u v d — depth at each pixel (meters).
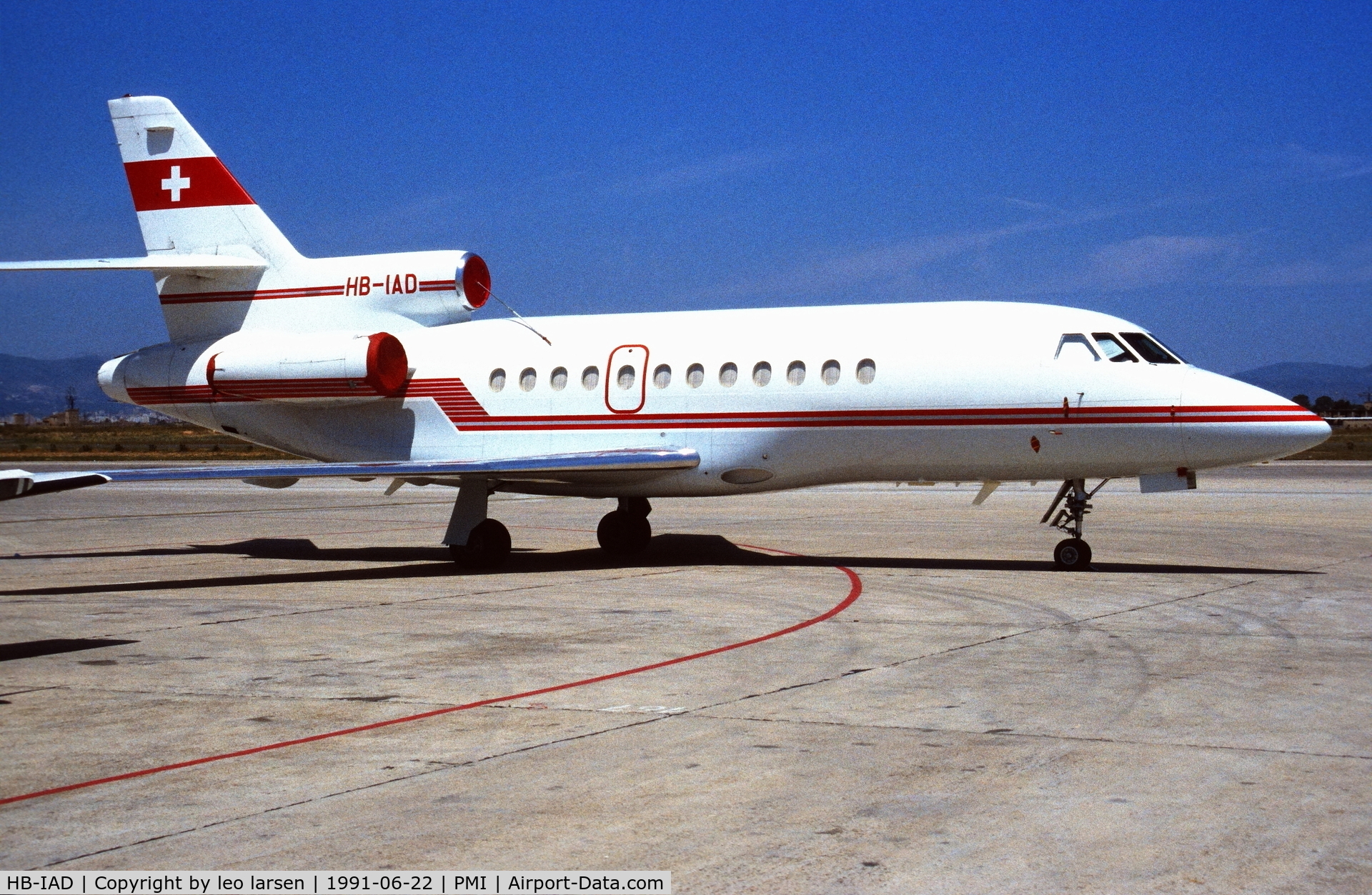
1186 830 6.73
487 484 20.16
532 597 16.20
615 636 13.05
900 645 12.30
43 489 11.71
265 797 7.48
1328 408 125.81
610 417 20.22
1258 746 8.41
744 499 36.34
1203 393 17.28
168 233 23.14
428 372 21.59
